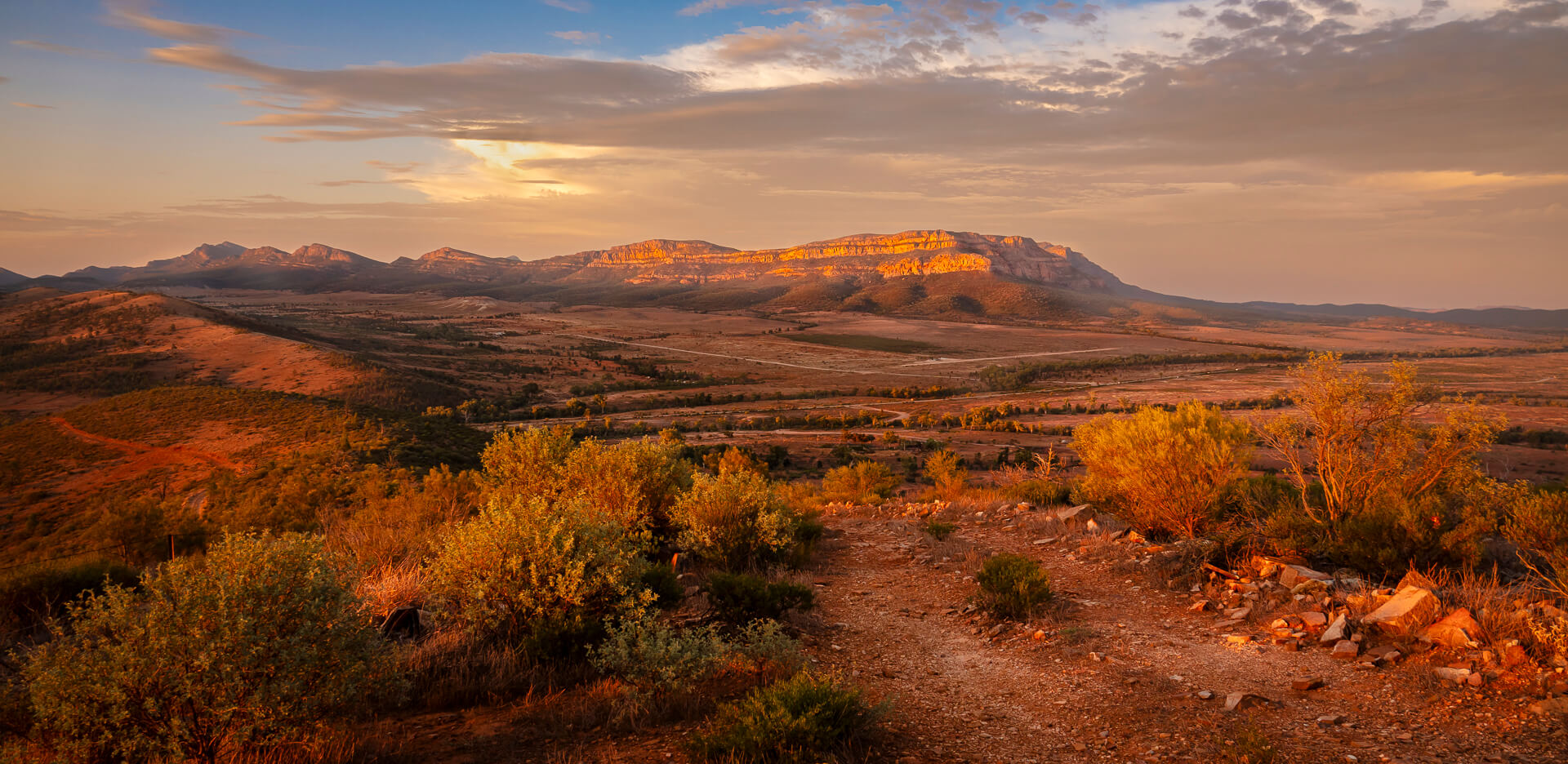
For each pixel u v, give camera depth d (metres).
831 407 163.12
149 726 4.21
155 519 17.61
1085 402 163.38
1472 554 7.82
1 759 4.16
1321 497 11.79
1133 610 8.29
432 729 5.11
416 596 7.54
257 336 189.50
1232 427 11.94
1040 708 5.63
